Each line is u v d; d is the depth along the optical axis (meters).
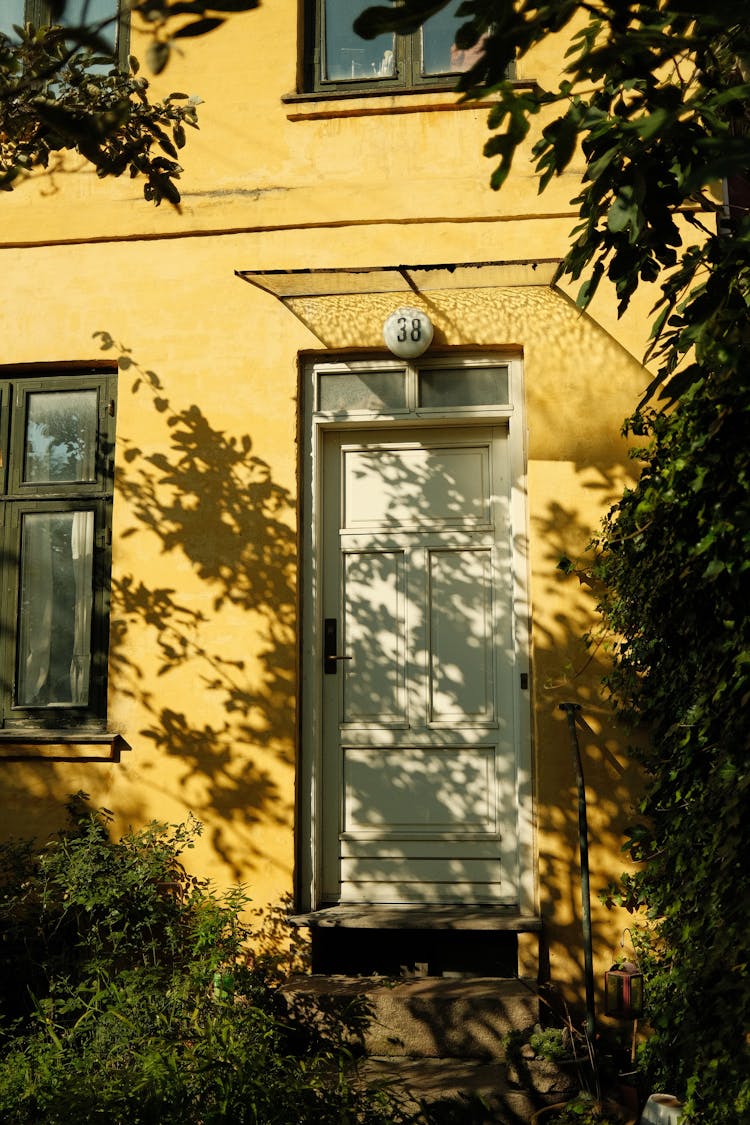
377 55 5.71
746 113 2.59
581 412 5.24
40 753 5.38
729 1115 2.72
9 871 5.22
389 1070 4.39
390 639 5.48
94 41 1.29
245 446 5.45
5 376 5.82
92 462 5.70
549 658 5.09
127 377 5.59
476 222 5.43
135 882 4.88
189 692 5.33
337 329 5.46
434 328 5.35
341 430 5.62
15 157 3.12
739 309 2.80
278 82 5.64
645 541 4.25
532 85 5.33
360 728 5.42
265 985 4.84
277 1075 3.42
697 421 3.59
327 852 5.37
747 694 3.08
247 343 5.51
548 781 5.01
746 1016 2.71
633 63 1.80
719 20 1.35
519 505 5.38
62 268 5.70
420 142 5.52
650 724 4.93
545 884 4.95
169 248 5.64
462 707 5.39
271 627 5.32
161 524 5.46
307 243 5.54
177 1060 3.25
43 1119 3.06
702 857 3.41
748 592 3.29
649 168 2.48
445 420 5.44
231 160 5.63
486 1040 4.50
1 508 5.74
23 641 5.65
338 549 5.56
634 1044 4.42
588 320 5.29
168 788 5.27
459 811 5.33
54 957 4.76
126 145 3.36
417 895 5.29
